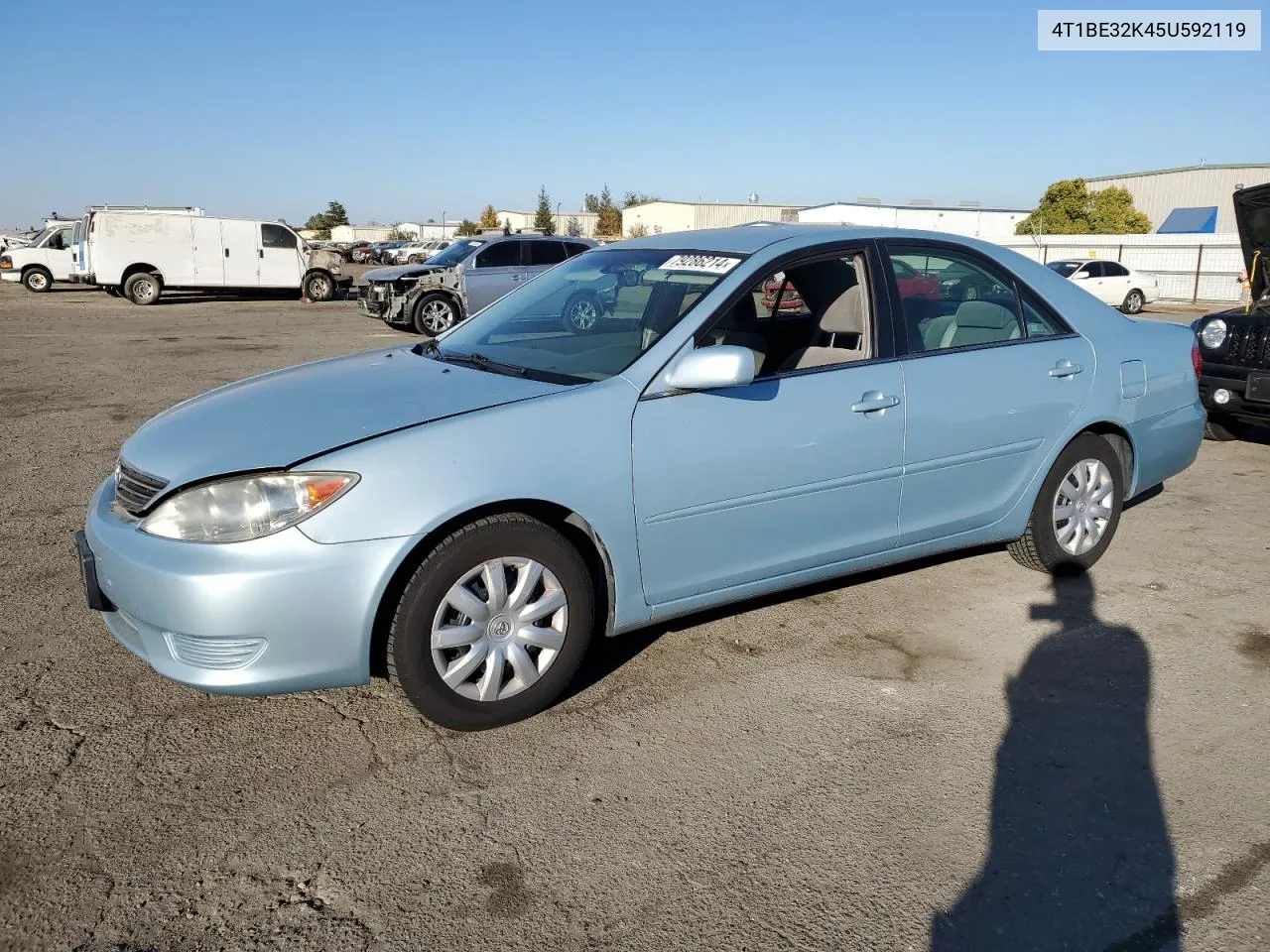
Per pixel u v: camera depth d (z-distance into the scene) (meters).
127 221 23.14
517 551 3.15
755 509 3.60
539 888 2.53
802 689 3.60
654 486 3.35
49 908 2.43
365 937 2.35
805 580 3.87
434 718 3.14
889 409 3.85
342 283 25.98
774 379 3.63
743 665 3.78
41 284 29.00
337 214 111.44
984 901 2.50
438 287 16.41
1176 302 31.06
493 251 16.72
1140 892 2.54
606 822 2.80
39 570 4.69
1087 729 3.35
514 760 3.12
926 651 3.92
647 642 3.97
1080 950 2.34
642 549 3.38
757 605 4.35
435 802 2.89
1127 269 26.19
